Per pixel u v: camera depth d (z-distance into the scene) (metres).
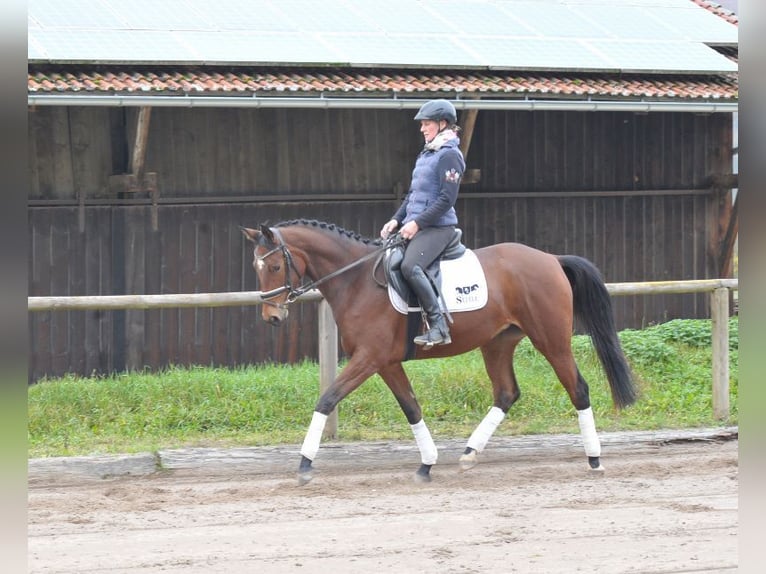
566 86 15.03
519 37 16.14
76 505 8.55
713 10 19.66
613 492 9.09
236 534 7.75
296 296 9.28
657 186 17.20
